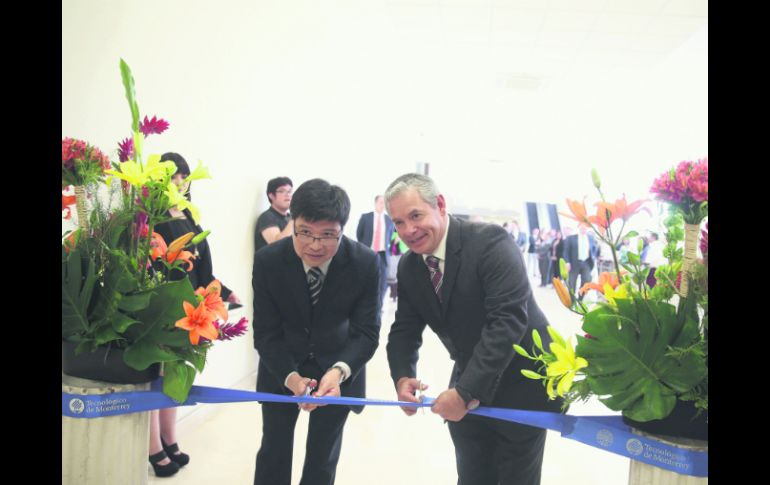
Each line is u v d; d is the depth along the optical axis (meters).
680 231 1.10
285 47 4.27
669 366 1.02
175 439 2.58
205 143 3.05
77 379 1.12
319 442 1.65
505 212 14.48
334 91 5.93
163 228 2.24
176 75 2.70
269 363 1.62
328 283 1.60
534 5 5.41
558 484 2.63
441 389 4.11
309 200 1.43
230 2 3.27
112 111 2.20
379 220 6.31
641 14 5.43
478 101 9.14
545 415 1.30
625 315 1.07
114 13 2.19
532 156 13.88
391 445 3.01
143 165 1.14
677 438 1.05
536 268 13.91
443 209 1.48
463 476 1.62
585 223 1.17
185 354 1.18
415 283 1.55
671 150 6.89
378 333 1.71
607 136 10.31
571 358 1.08
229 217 3.42
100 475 1.11
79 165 1.12
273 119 4.15
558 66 7.16
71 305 1.08
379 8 5.71
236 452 2.74
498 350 1.35
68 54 1.95
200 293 1.19
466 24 6.01
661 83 7.22
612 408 1.06
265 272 1.62
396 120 10.73
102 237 1.14
